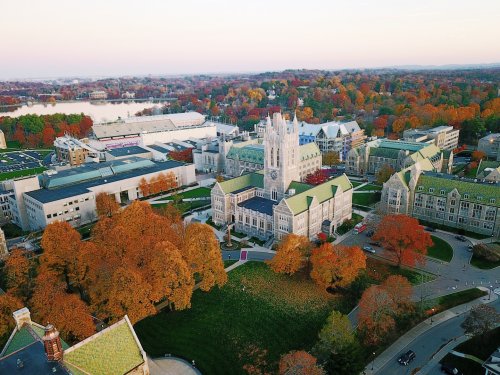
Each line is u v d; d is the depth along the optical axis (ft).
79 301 295.89
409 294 329.93
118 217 430.61
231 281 401.08
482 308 302.86
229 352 305.53
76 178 620.90
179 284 335.67
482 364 275.59
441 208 522.06
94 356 220.64
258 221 496.64
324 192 499.51
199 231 383.65
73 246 361.10
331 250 370.73
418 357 296.10
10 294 330.75
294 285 390.83
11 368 199.52
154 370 288.10
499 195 478.18
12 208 581.53
